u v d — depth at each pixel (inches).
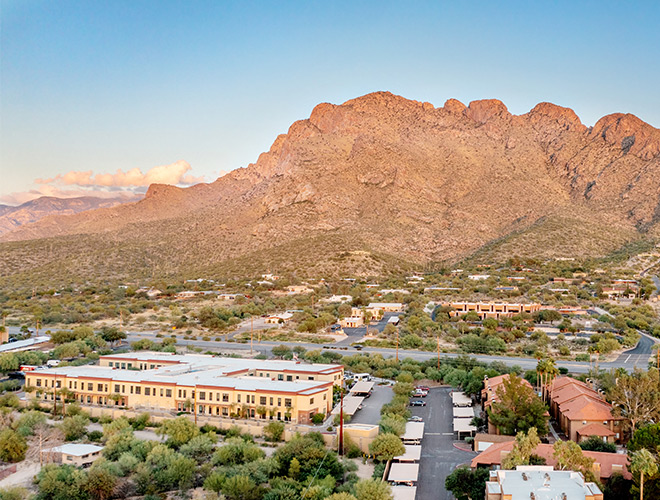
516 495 2610.7
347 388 5620.1
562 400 4296.3
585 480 2864.2
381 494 3011.8
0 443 3860.7
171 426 4116.6
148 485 3410.4
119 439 3954.2
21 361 6220.5
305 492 3129.9
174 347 7234.3
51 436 4178.2
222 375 5128.0
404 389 5295.3
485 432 4222.4
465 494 3056.1
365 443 4005.9
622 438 3873.0
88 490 3297.2
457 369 5890.8
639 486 2768.2
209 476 3425.2
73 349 6692.9
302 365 5580.7
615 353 6742.1
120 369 5477.4
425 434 4301.2
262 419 4498.0
